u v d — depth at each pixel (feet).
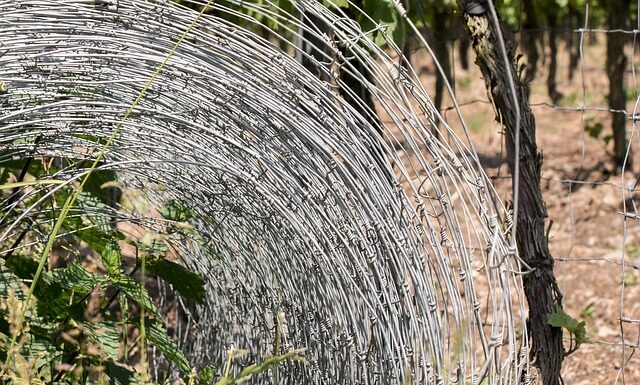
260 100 8.66
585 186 25.00
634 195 23.88
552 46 33.68
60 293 9.00
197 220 10.82
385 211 8.29
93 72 8.75
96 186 10.50
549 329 10.46
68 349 9.17
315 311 9.32
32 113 8.73
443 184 8.24
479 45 9.95
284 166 8.86
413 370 8.12
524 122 10.07
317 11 8.84
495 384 7.73
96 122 9.07
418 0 12.82
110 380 8.70
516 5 13.12
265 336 10.39
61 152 9.52
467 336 7.92
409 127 8.50
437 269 8.20
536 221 10.25
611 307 17.37
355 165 8.45
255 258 10.07
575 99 37.52
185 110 8.93
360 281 8.59
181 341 12.91
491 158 26.86
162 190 10.41
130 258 13.70
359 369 8.75
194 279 9.82
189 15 8.80
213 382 10.69
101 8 8.71
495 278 7.78
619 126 25.89
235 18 12.45
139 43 8.68
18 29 8.47
